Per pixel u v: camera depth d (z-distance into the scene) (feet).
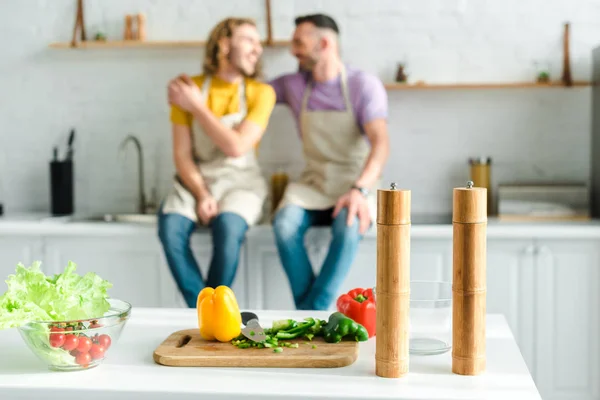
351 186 11.25
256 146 11.89
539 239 10.96
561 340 11.00
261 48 11.91
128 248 11.37
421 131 12.67
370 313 7.11
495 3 12.42
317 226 11.28
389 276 5.77
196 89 11.05
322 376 5.87
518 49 12.44
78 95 13.03
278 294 11.25
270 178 12.71
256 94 11.34
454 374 5.90
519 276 11.00
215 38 11.28
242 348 6.39
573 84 12.09
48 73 13.05
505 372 5.94
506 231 10.91
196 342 6.61
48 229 11.38
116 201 13.08
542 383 11.07
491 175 12.65
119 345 6.74
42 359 5.98
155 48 12.84
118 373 5.96
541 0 12.37
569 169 12.55
